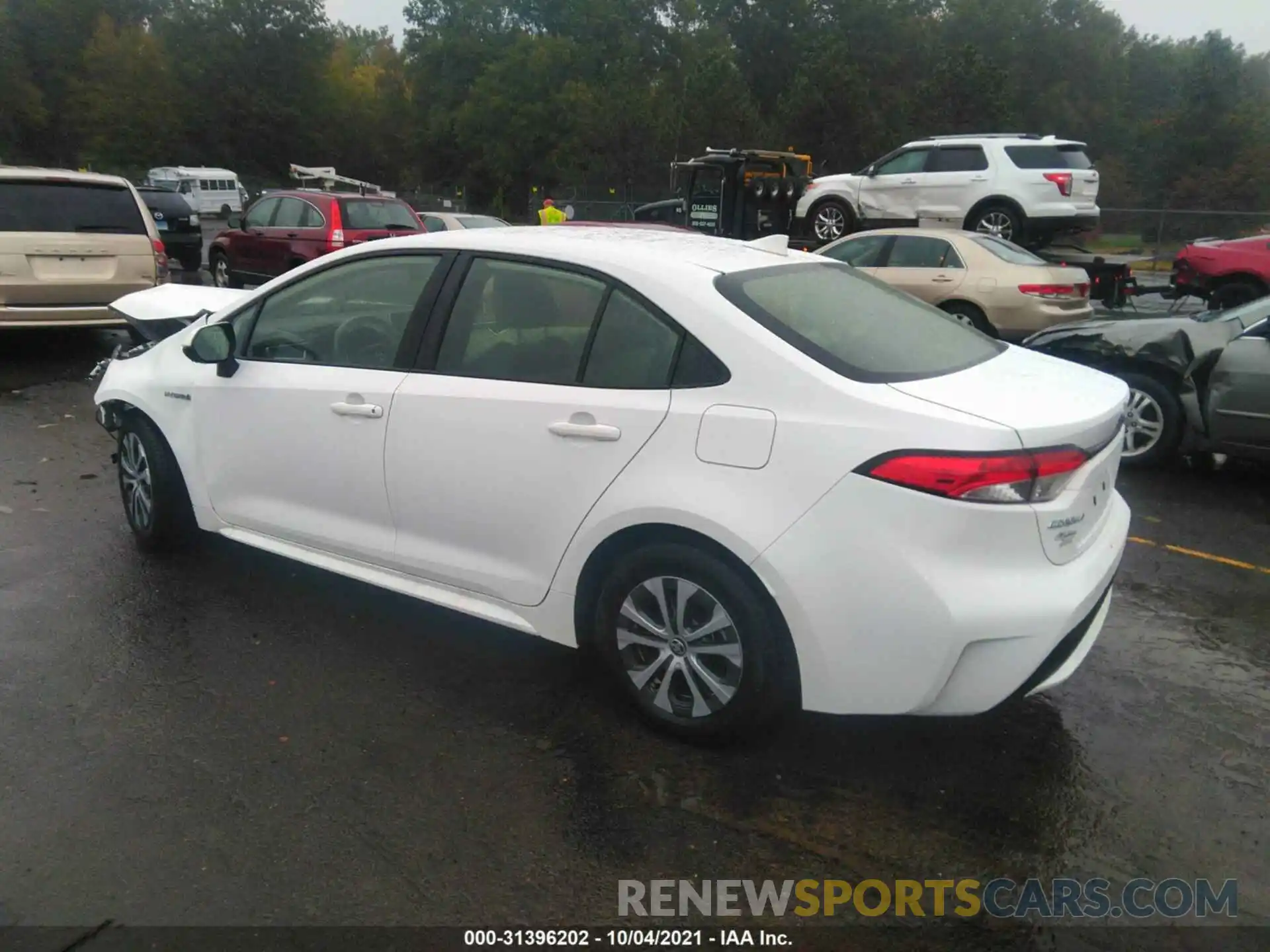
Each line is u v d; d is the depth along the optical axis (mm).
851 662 2928
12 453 6754
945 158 15180
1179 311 15469
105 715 3465
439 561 3732
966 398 2965
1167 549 5395
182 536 4840
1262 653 4133
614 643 3377
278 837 2850
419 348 3742
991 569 2812
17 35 68625
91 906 2568
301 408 4020
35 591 4453
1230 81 44500
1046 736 3453
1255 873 2793
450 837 2871
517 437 3418
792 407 2959
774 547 2934
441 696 3648
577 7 62562
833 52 36750
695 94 36562
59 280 9227
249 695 3625
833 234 16406
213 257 15305
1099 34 68375
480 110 59906
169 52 67438
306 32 68875
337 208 13531
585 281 3424
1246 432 6254
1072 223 14766
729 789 3119
